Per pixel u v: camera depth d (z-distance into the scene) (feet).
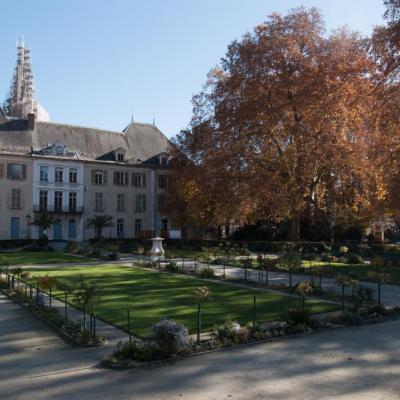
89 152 195.52
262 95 110.73
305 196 119.03
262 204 121.19
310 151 110.83
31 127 186.60
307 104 104.47
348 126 112.06
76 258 107.14
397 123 82.99
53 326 35.68
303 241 140.87
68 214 186.09
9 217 174.50
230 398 20.89
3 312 42.65
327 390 21.83
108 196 196.44
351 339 31.12
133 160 204.44
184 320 36.78
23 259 103.50
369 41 94.94
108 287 56.59
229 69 120.57
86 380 23.56
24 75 376.89
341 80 102.78
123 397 21.21
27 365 26.22
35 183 179.73
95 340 30.53
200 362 26.13
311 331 32.96
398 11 79.97
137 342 28.25
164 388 22.24
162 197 202.28
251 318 37.47
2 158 174.19
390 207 98.99
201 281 63.10
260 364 25.75
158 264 84.99
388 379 23.32
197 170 127.03
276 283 60.13
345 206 134.10
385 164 92.32
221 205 121.90
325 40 112.78
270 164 119.65
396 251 110.22
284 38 109.50
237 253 107.04
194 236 198.49
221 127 120.06
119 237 197.26
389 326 35.12
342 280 44.88
